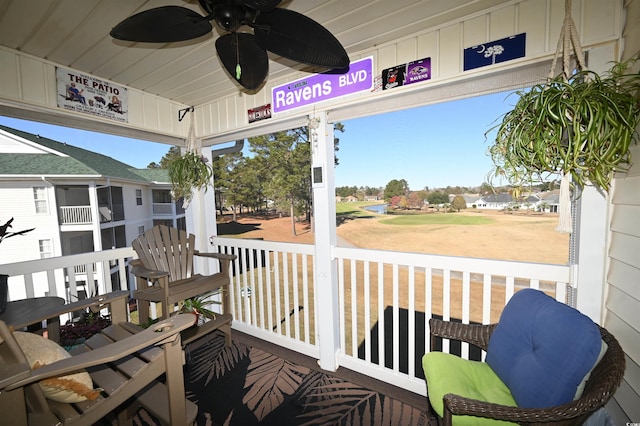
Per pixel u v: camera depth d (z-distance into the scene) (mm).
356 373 2127
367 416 1694
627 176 1122
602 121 929
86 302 1644
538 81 1434
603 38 1262
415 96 1778
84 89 2182
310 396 1881
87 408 1077
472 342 1412
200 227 3014
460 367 1335
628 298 1136
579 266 1355
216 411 1763
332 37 1270
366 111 1946
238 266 2826
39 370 898
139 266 2211
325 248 2137
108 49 1874
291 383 2020
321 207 2133
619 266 1205
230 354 2408
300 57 1440
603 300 1312
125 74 2236
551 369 1033
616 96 942
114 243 7305
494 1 1457
